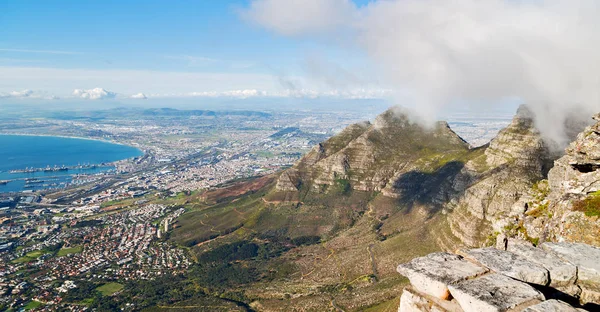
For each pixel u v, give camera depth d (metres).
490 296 16.98
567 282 20.33
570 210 43.59
